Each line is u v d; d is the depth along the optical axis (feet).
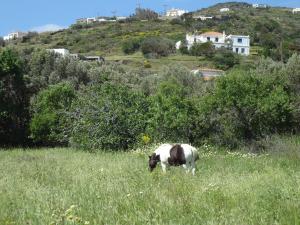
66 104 138.00
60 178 49.29
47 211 29.63
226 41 411.34
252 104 103.50
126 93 108.37
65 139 122.42
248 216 27.89
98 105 105.40
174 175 48.55
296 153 81.05
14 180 47.88
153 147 90.53
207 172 56.34
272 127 106.42
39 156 84.43
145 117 107.14
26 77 153.38
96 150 100.07
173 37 461.37
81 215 28.94
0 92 137.18
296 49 328.49
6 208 32.27
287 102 104.27
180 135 107.65
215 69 319.47
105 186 39.09
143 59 360.28
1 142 143.13
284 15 571.69
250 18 541.75
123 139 103.65
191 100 110.52
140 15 594.65
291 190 35.76
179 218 27.81
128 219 27.20
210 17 558.56
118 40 447.01
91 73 188.85
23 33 625.41
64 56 193.06
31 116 144.15
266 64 143.02
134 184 41.14
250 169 61.00
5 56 140.36
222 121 107.45
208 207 30.37
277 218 27.35
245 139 106.73
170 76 184.24
